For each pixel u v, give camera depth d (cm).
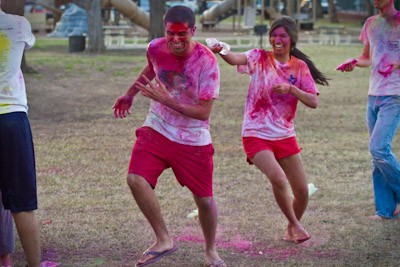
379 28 838
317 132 1496
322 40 4538
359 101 1977
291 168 762
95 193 1002
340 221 873
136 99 1983
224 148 1324
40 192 1005
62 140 1388
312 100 740
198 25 6334
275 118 745
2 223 678
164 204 941
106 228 840
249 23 5406
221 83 2406
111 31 4441
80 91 2181
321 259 738
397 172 851
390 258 742
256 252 760
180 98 664
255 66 742
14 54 619
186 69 653
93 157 1237
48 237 804
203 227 695
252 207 933
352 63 861
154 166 659
